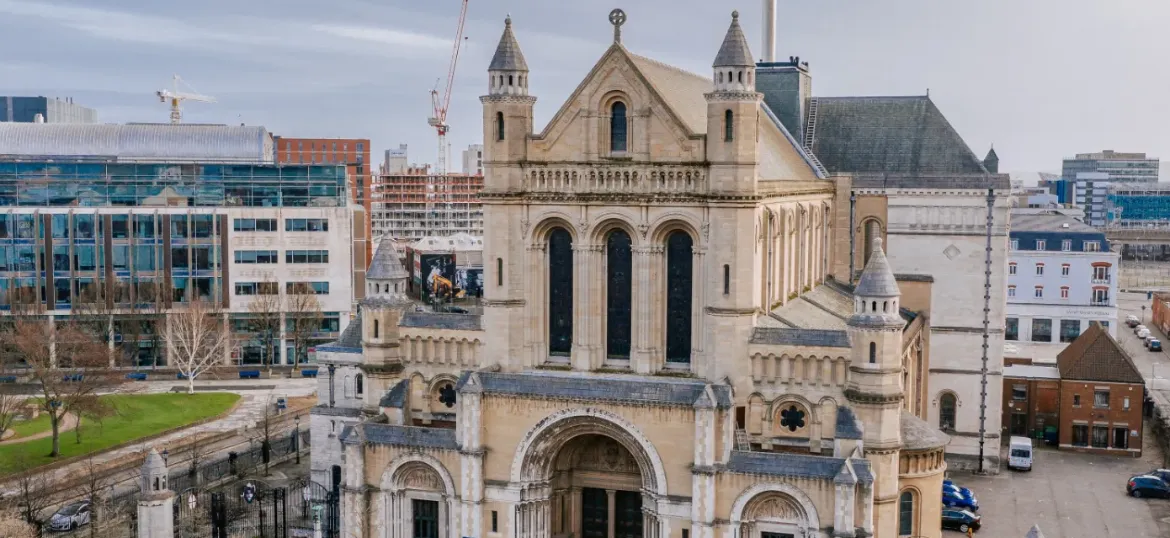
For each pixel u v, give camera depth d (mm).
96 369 134000
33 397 141250
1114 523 96812
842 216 107125
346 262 178875
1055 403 127500
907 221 114125
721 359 71875
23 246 167125
